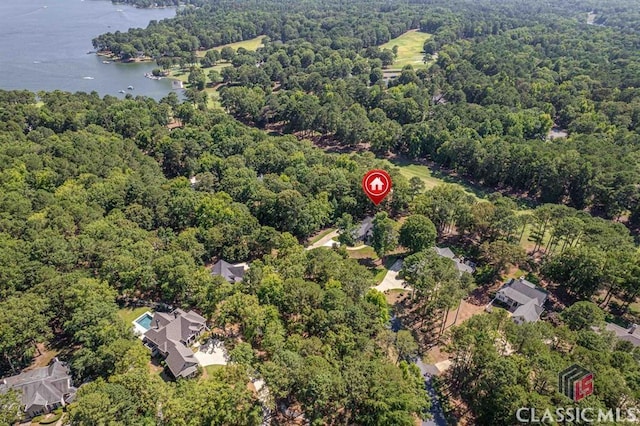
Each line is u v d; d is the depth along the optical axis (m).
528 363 75.19
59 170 146.38
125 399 70.62
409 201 144.50
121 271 102.94
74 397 80.06
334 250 120.69
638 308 109.12
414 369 82.12
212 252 122.75
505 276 119.62
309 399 70.94
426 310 105.44
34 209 126.69
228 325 99.56
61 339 95.69
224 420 70.44
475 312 106.88
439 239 135.88
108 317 89.25
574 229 116.44
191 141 174.38
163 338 91.06
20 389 77.31
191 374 85.19
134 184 137.00
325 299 92.38
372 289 100.25
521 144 175.75
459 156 180.50
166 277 103.12
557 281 113.81
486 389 74.75
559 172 155.38
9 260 99.69
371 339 85.75
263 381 82.25
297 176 154.25
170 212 133.25
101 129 188.62
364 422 72.31
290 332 90.62
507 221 121.56
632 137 181.25
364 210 147.88
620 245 113.69
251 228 124.00
